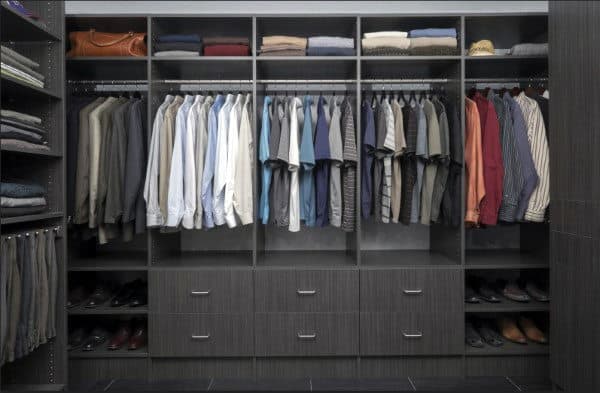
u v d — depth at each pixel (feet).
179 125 7.77
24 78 6.28
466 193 8.27
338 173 8.14
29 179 7.11
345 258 8.95
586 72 6.36
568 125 6.83
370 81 8.25
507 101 8.21
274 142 7.95
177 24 8.57
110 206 7.76
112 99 8.43
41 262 6.53
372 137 8.00
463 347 8.17
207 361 8.18
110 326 9.22
